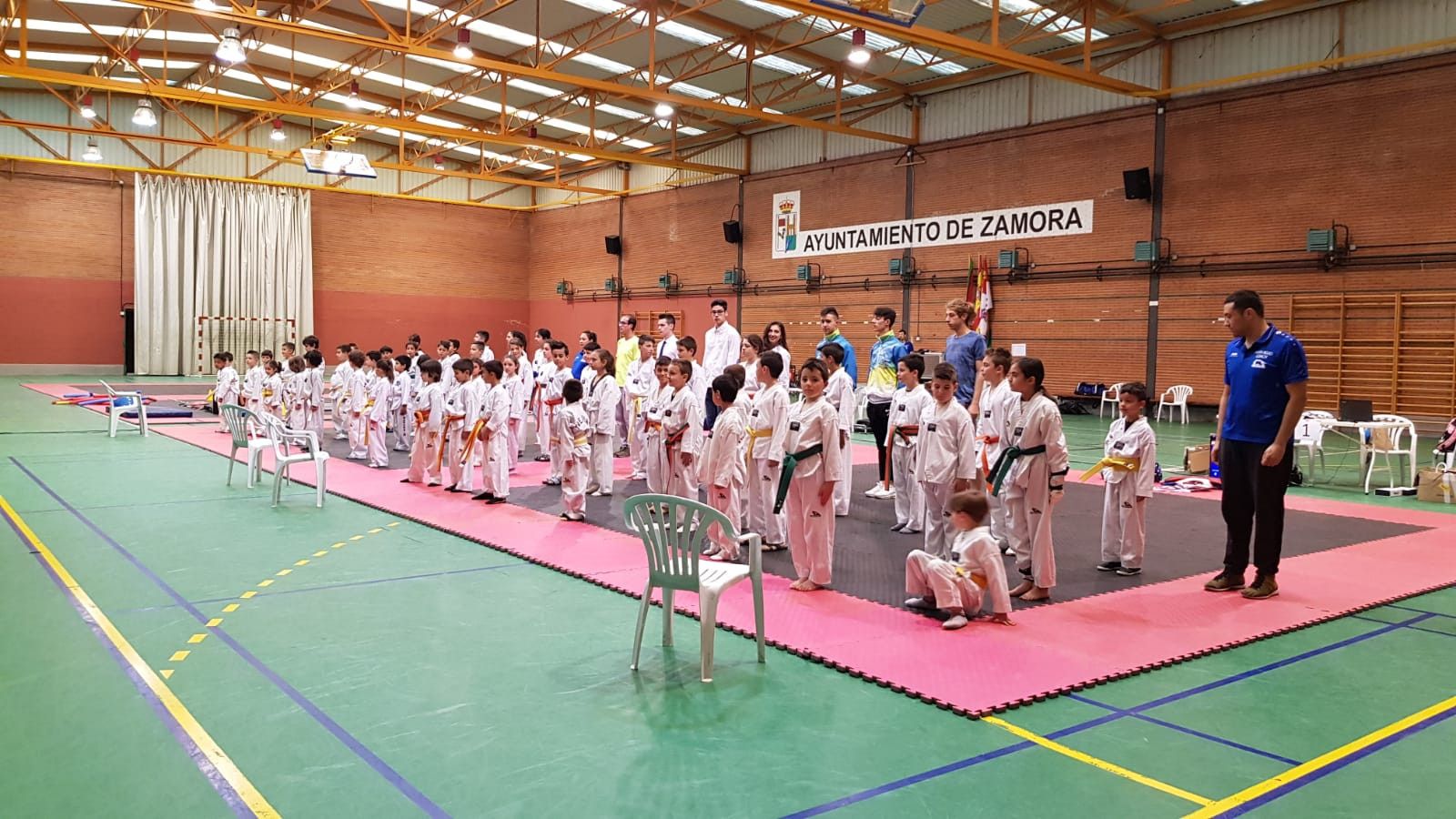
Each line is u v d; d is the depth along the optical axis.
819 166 23.70
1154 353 17.95
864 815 3.01
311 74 23.73
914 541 7.40
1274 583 5.83
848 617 5.24
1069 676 4.31
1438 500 9.59
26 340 26.00
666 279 27.86
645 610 4.43
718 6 17.27
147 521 7.70
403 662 4.43
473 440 9.13
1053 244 19.34
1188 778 3.32
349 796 3.09
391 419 15.37
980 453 6.48
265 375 13.86
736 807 3.05
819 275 23.69
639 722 3.77
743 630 4.98
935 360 13.07
